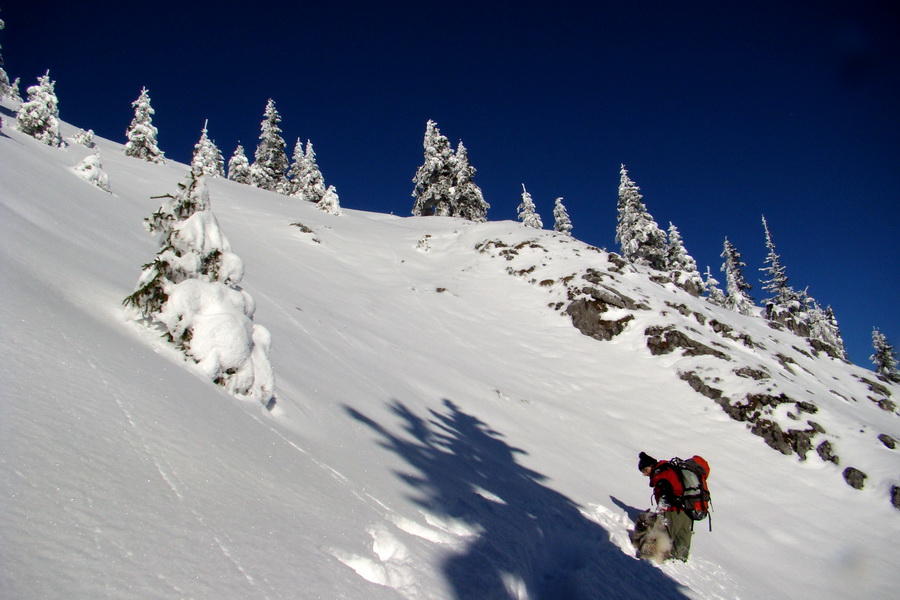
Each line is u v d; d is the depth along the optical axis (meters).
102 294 5.14
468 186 54.69
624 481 9.31
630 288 22.05
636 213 44.97
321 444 4.20
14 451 1.78
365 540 2.46
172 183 26.19
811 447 13.12
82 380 2.76
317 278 18.19
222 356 4.38
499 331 19.08
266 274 15.03
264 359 4.78
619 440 12.09
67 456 1.93
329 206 35.00
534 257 25.75
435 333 16.53
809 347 25.47
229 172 57.16
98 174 15.79
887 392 21.80
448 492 4.25
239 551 1.83
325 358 8.70
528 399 12.78
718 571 6.14
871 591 7.77
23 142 18.61
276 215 26.88
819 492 11.66
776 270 50.72
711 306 26.78
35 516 1.50
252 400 4.42
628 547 5.48
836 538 9.67
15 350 2.72
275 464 3.03
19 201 7.75
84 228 8.72
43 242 6.05
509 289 23.30
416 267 24.95
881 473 11.87
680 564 5.76
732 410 14.71
